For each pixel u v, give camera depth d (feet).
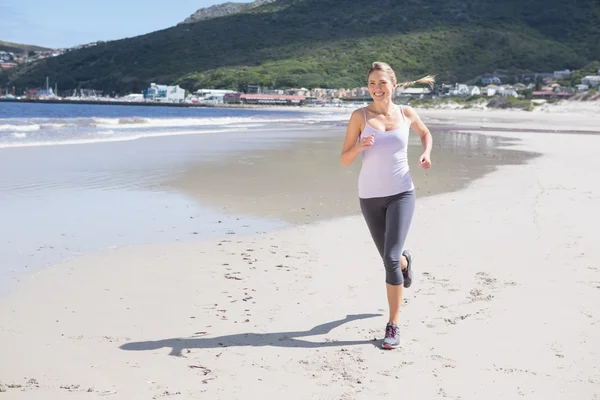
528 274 18.16
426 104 432.25
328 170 45.78
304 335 13.62
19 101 620.08
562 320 14.30
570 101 339.36
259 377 11.36
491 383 11.10
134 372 11.43
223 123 140.56
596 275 17.95
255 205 30.63
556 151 65.41
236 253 20.86
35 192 32.71
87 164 45.60
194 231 24.39
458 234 23.68
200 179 39.58
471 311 15.06
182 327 13.93
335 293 16.60
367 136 13.29
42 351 12.28
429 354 12.52
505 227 24.90
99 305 15.29
